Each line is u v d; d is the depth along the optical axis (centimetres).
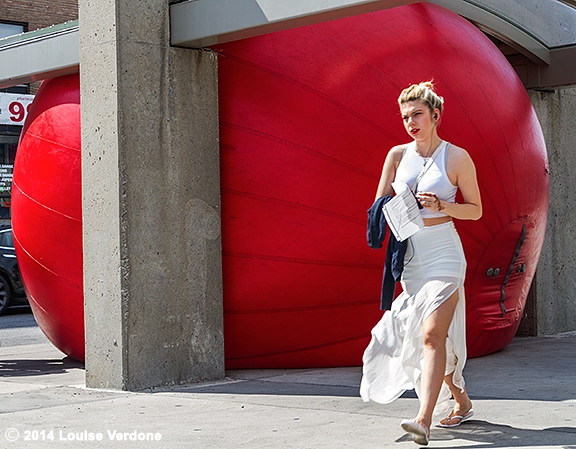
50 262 750
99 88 647
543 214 809
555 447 426
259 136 679
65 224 728
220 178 684
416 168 471
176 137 661
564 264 1000
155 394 623
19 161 789
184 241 665
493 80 766
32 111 797
